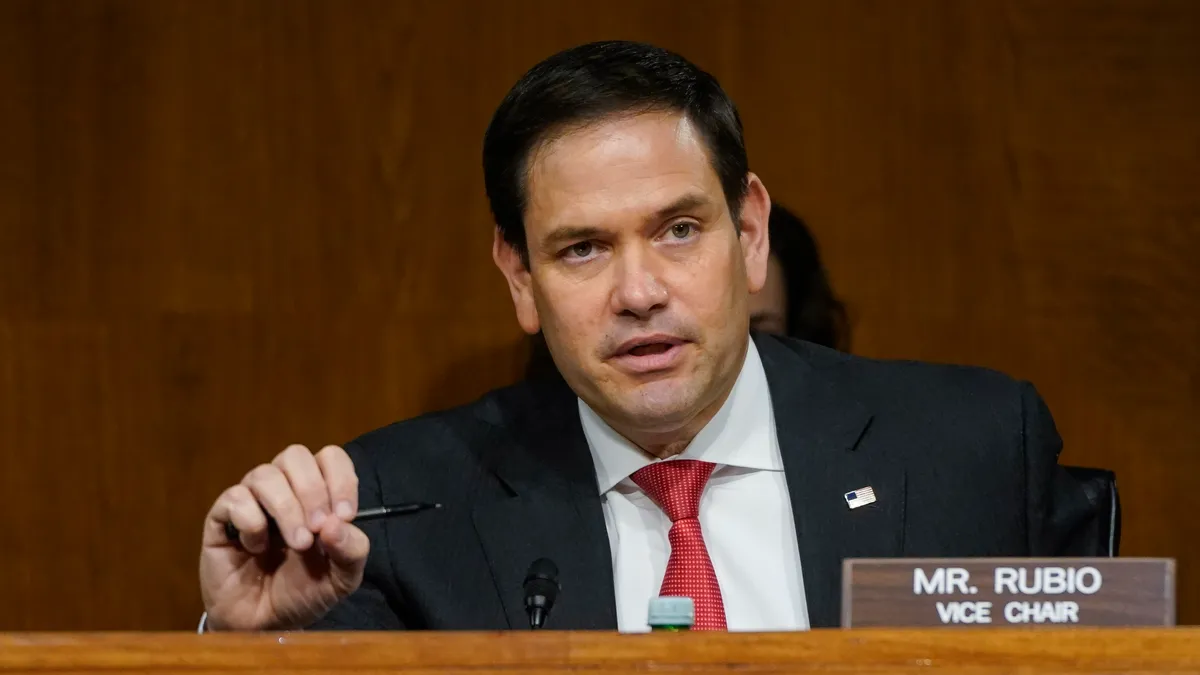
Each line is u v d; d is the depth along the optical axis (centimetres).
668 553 658
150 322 1025
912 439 685
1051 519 688
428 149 1042
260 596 559
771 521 666
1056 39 1052
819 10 1051
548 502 668
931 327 1039
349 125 1039
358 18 1043
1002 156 1048
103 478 1016
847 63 1050
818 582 638
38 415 1016
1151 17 1056
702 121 605
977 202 1046
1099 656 394
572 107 594
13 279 1022
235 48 1038
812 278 957
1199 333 1045
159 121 1033
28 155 1028
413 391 1031
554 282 607
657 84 597
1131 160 1050
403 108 1043
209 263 1029
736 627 644
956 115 1050
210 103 1034
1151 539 1039
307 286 1033
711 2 1050
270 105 1036
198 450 1020
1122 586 446
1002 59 1051
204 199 1031
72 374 1020
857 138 1048
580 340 604
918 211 1046
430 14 1047
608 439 677
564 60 604
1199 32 1056
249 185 1034
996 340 1041
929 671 393
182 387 1023
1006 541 663
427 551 661
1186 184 1050
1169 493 1041
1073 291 1045
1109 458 1042
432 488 687
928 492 666
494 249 668
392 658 398
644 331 593
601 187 589
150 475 1016
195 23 1038
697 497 652
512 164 613
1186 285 1045
